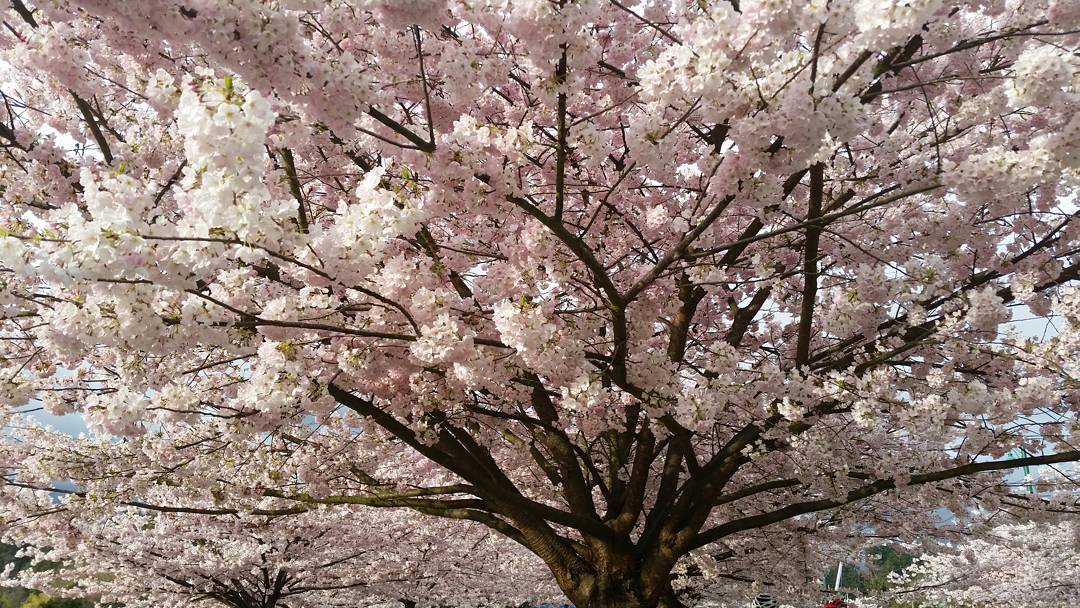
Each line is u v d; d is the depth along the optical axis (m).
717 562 10.40
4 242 2.54
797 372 4.84
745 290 8.27
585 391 4.36
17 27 4.63
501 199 4.08
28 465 6.37
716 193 3.93
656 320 5.76
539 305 3.97
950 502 7.96
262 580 11.40
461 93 3.88
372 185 3.49
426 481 9.72
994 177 3.45
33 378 5.55
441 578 12.57
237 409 4.64
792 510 6.32
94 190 2.67
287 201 2.96
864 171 6.18
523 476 8.88
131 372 4.27
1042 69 3.15
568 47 3.49
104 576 11.59
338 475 6.84
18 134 4.67
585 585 6.39
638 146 3.85
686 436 5.69
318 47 4.46
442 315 4.20
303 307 4.11
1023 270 5.98
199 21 2.95
